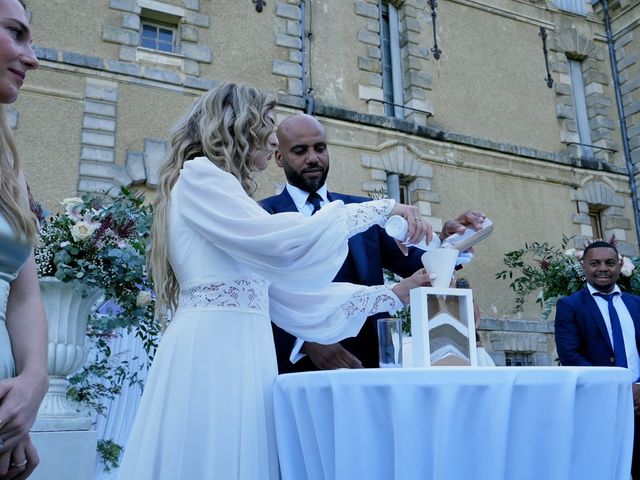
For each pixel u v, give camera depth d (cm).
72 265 348
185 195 163
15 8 132
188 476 141
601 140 1291
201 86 925
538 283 596
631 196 1277
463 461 119
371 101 1069
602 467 132
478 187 1129
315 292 173
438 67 1162
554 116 1266
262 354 157
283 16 1035
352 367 199
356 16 1109
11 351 129
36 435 320
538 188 1190
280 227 150
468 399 120
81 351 357
